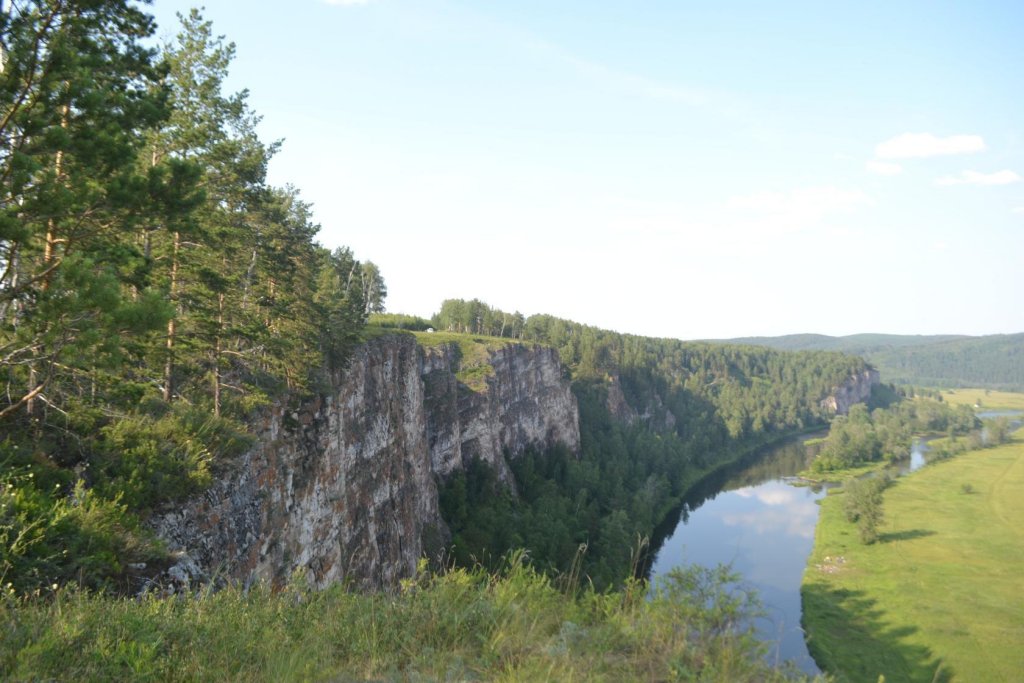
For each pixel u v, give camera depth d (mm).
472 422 87750
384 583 46656
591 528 79125
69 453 16859
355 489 44125
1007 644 51750
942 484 115812
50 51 13578
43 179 13438
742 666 7406
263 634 7832
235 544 21891
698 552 78250
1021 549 78188
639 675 7426
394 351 59625
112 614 7527
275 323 33656
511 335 161875
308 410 34875
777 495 113750
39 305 12680
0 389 15984
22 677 5793
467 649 8195
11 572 9711
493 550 65125
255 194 29719
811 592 64125
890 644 51875
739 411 180250
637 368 176500
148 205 15312
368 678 7289
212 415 24719
